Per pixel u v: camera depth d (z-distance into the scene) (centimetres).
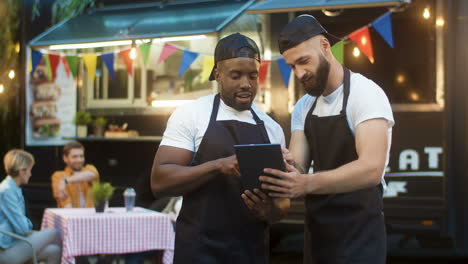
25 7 816
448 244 610
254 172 257
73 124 805
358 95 274
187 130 278
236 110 282
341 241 282
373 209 283
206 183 277
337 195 283
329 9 637
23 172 552
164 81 776
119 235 542
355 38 611
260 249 283
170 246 553
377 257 280
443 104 601
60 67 813
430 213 603
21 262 541
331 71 280
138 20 743
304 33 273
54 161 810
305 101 300
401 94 614
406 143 609
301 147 298
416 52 611
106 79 799
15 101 843
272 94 661
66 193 641
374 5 587
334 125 281
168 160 275
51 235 550
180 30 691
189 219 279
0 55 844
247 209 279
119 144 779
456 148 598
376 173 264
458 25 598
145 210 593
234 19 691
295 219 629
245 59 271
